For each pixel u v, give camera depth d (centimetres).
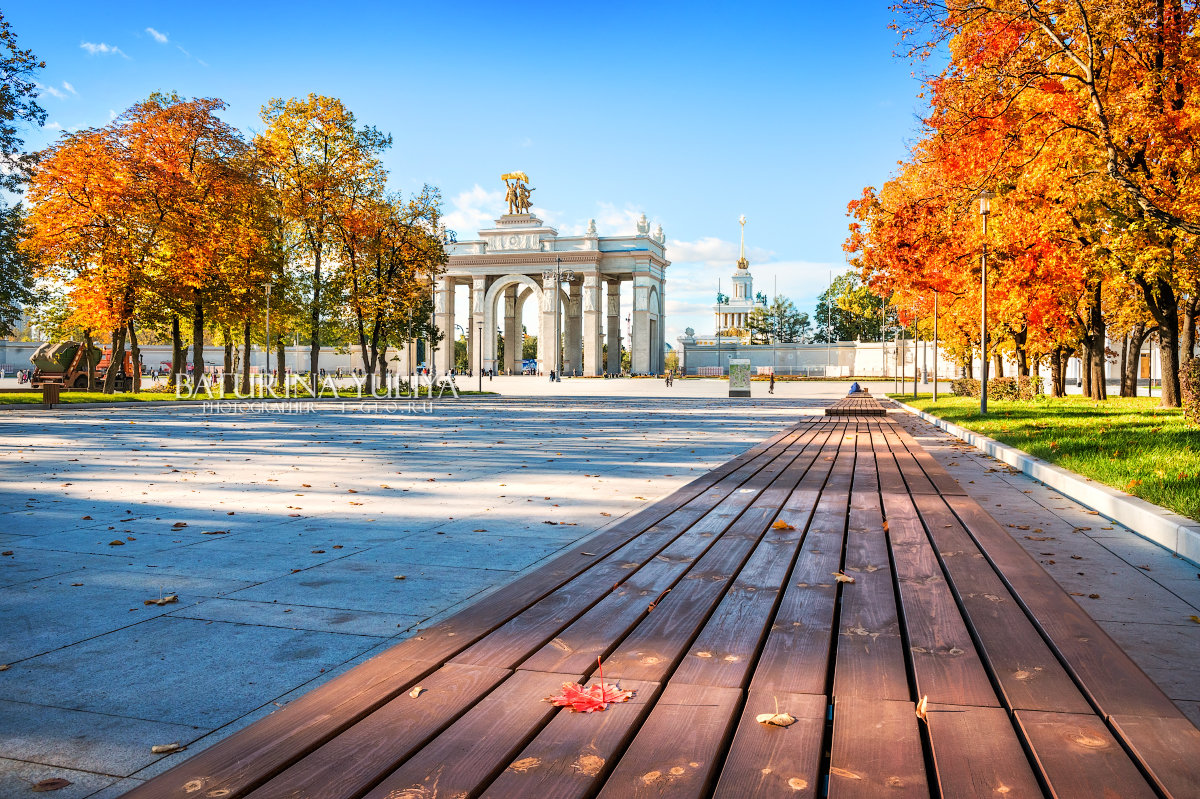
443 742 250
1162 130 1867
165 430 2142
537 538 705
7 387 5881
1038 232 2311
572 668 319
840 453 1382
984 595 433
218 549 661
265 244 4456
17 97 3338
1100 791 215
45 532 733
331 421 2603
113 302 4025
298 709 278
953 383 4712
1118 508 785
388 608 489
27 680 369
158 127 3981
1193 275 2070
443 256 5203
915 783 222
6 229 3669
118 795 264
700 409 3641
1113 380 7262
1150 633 436
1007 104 2022
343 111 4703
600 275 11556
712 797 215
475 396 5378
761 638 361
